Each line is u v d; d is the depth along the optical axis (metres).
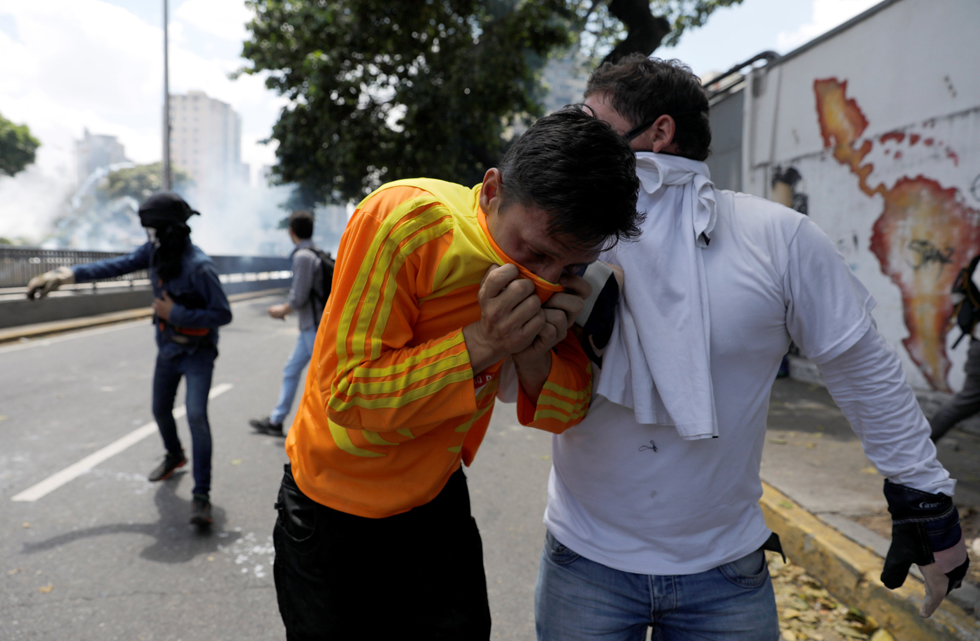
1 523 3.34
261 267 26.14
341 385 1.02
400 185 1.08
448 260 1.02
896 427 1.14
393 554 1.27
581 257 0.98
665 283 1.14
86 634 2.41
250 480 3.99
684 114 1.19
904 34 5.38
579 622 1.29
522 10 13.65
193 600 2.66
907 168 5.39
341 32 14.20
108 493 3.75
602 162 0.89
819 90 6.47
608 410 1.22
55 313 10.84
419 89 13.80
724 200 1.21
